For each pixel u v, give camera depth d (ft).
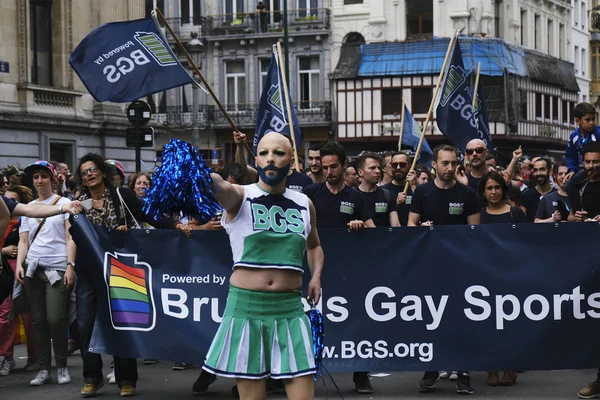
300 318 18.11
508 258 26.00
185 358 26.63
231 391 27.91
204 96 147.74
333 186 27.48
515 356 26.00
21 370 32.32
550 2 160.66
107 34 32.94
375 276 26.37
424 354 26.27
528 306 25.95
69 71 87.71
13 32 81.97
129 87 32.91
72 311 29.66
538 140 143.54
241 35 144.56
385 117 136.67
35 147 83.35
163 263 26.81
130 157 94.22
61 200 29.43
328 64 142.31
